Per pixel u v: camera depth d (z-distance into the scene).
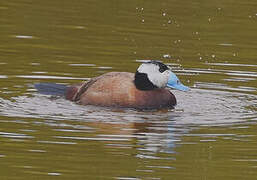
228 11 26.05
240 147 13.57
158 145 13.52
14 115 15.02
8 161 12.33
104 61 19.81
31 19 23.95
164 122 15.05
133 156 12.86
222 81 18.59
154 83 16.52
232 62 20.31
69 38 22.02
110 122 14.91
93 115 15.39
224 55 20.98
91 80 16.84
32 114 15.20
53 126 14.39
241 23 24.67
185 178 11.85
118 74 16.80
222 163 12.66
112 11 25.47
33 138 13.59
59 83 17.86
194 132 14.41
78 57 20.02
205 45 21.97
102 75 16.88
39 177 11.67
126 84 16.44
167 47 21.58
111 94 16.31
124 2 26.83
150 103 16.28
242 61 20.44
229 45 22.12
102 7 25.98
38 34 22.25
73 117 15.16
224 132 14.45
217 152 13.21
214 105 16.62
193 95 17.39
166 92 16.58
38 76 18.25
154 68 16.56
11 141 13.36
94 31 22.88
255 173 12.18
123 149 13.23
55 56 20.02
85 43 21.50
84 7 25.92
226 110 16.20
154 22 24.25
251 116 15.77
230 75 19.12
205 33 23.28
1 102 15.96
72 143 13.42
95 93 16.39
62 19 24.12
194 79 18.66
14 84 17.50
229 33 23.47
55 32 22.59
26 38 21.73
